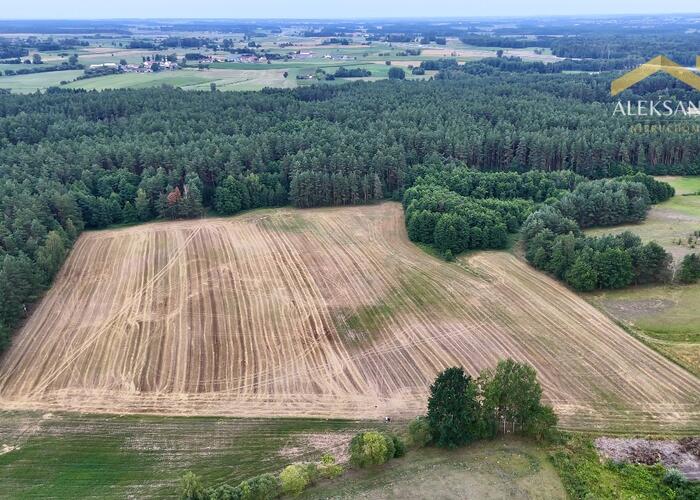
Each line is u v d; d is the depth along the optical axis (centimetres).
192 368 6838
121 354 7106
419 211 10612
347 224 11388
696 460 5250
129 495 5081
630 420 5819
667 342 7138
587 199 10969
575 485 4934
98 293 8606
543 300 8275
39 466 5419
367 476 5144
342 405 6197
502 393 5403
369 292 8619
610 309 7969
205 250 10162
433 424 5391
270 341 7375
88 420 6006
